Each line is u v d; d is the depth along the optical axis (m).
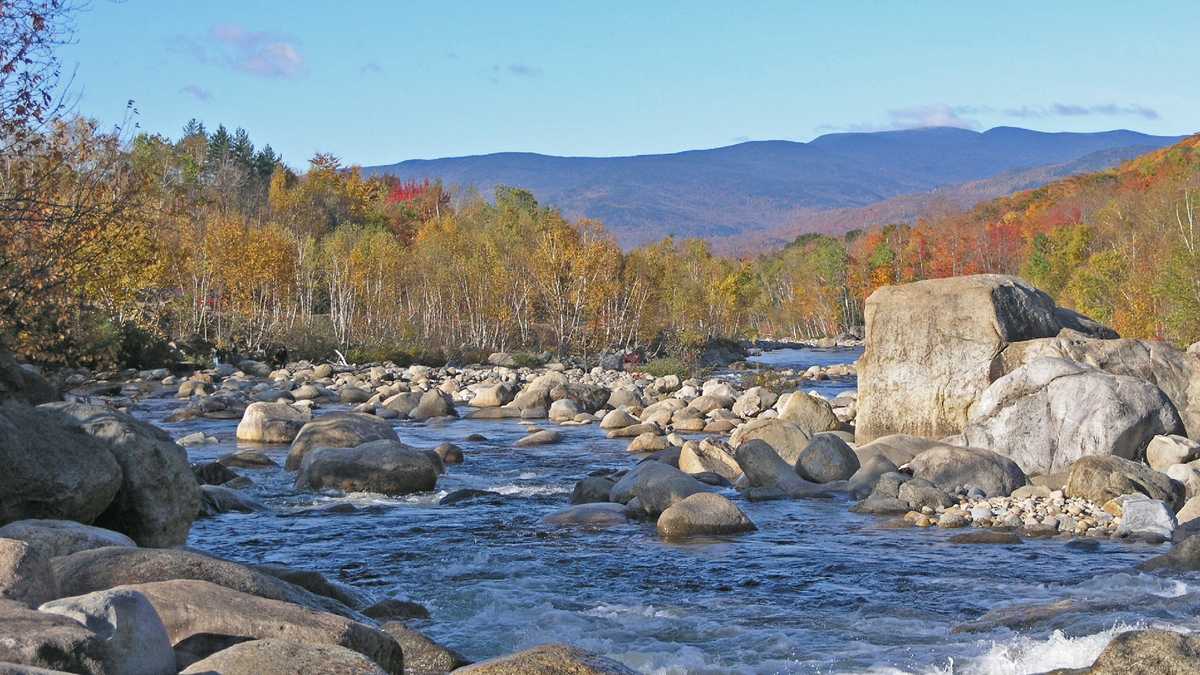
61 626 5.45
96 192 15.89
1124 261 62.16
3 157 14.56
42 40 13.20
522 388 43.09
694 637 10.06
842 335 110.44
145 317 45.88
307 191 107.06
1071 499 16.38
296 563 13.30
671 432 28.75
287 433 25.92
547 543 14.46
